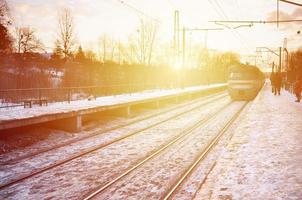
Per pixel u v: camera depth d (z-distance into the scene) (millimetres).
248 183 6621
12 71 42656
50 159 9844
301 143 10062
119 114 20297
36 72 38844
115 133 14500
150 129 15523
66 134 13977
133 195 6723
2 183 7617
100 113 20219
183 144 11883
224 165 8031
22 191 7102
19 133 12766
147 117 19969
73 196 6750
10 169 8805
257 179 6820
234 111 22250
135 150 11008
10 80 34469
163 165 9031
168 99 31266
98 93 29750
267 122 14766
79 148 11383
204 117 19516
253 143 10375
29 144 11945
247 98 31312
